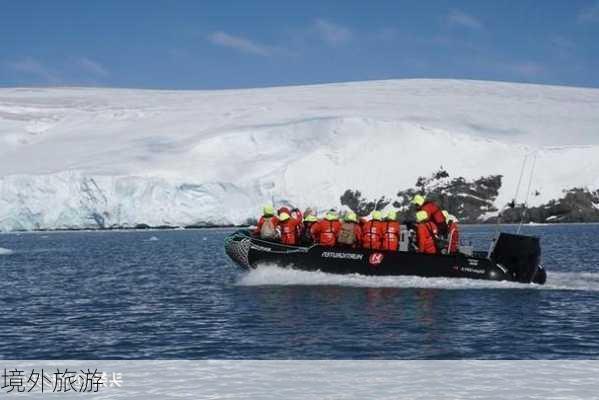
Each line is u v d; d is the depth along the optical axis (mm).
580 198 77812
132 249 46094
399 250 19672
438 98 119188
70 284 23375
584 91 132750
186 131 99438
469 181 78062
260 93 133875
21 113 118812
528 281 18891
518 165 79750
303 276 19750
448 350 11477
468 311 15344
